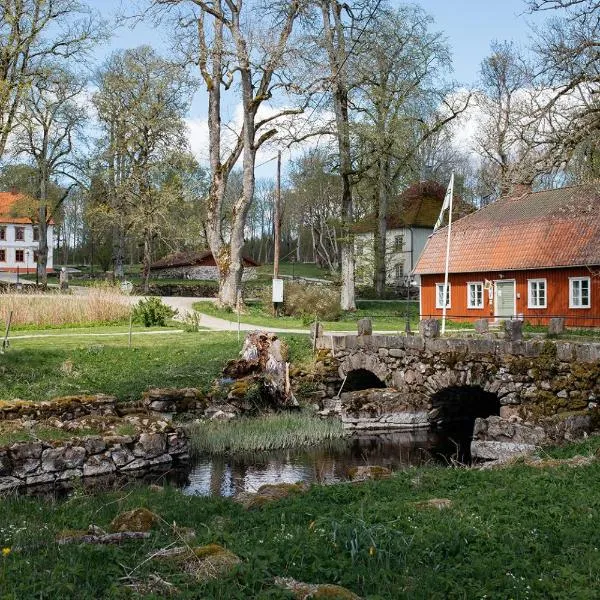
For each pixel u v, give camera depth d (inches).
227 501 402.3
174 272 2704.2
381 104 1583.4
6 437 591.5
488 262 1438.2
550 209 1428.4
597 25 757.9
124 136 1929.1
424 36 1624.0
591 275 1261.1
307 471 639.1
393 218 2662.4
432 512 312.8
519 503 332.8
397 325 1369.3
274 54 1344.7
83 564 247.3
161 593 221.8
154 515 322.3
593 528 284.5
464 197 2659.9
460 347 834.2
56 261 4067.4
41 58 1413.6
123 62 1919.3
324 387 973.8
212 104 1488.7
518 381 772.0
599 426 680.4
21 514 370.9
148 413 741.3
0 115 1307.8
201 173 2138.3
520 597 219.5
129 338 1019.3
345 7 1521.9
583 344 716.0
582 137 733.9
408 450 743.7
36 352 893.8
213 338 1062.4
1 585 223.1
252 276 2564.0
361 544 260.7
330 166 1702.8
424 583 229.6
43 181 2033.7
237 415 862.5
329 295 1509.6
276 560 247.0
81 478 599.5
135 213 1878.7
